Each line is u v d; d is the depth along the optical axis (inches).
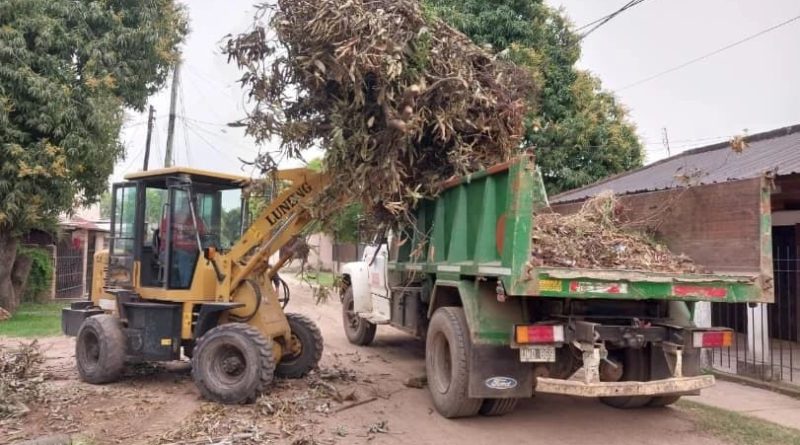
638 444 207.3
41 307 644.7
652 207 250.4
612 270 195.3
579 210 271.0
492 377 214.8
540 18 605.0
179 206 275.3
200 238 280.2
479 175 222.1
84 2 545.3
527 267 186.7
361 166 236.5
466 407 225.3
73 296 802.8
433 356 246.1
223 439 202.4
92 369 276.5
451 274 243.4
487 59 271.3
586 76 613.3
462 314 232.8
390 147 235.5
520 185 189.8
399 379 305.3
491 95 259.4
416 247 293.4
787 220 406.9
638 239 240.7
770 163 330.3
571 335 203.2
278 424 221.6
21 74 476.1
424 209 285.3
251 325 269.3
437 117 240.1
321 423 224.8
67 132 507.2
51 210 524.1
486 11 575.2
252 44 243.8
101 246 940.0
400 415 239.0
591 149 594.9
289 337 286.5
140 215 286.0
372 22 226.4
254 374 241.0
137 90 597.6
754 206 203.0
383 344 418.3
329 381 293.4
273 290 288.0
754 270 202.2
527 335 198.8
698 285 199.5
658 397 241.4
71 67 525.7
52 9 521.0
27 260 623.2
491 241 212.2
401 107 228.7
